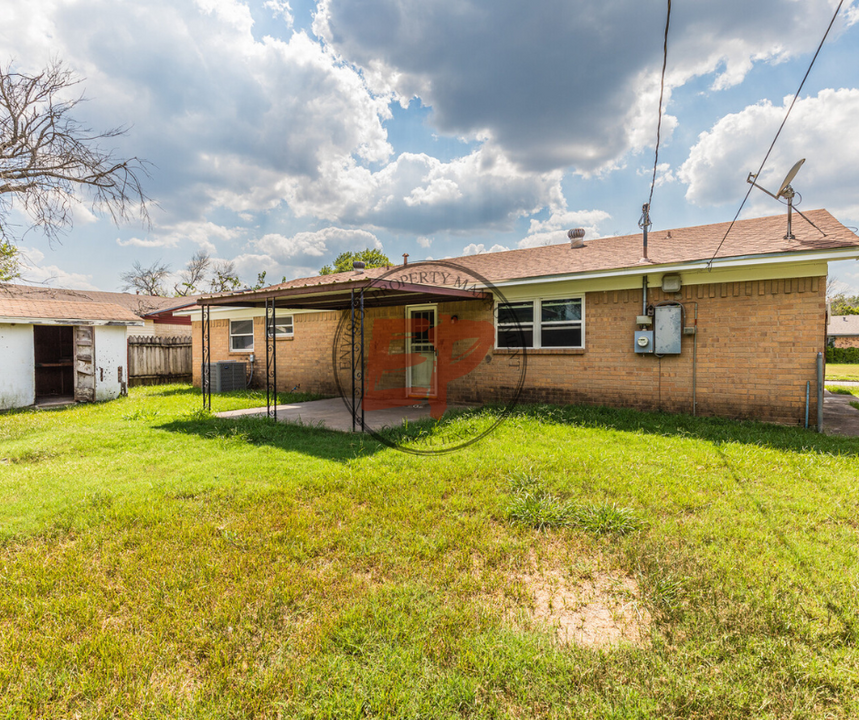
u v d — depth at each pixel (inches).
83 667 80.8
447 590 104.9
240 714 69.7
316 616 94.4
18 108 314.0
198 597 102.3
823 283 259.3
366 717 70.2
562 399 353.7
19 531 137.9
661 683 75.4
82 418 357.4
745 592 99.3
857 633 85.8
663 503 153.6
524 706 71.7
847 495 155.9
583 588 107.0
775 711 69.9
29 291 601.6
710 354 294.0
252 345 581.9
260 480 187.8
